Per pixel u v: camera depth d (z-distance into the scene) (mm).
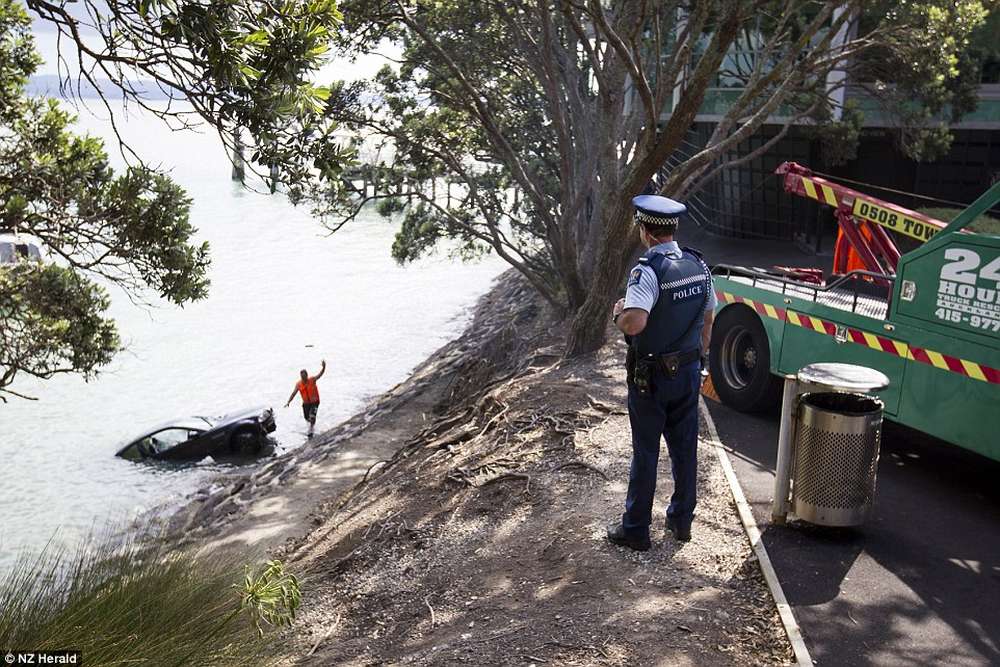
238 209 77062
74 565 4512
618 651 4641
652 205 5348
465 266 47188
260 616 4238
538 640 4852
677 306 5277
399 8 16859
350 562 7203
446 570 6406
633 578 5426
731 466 7352
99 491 16250
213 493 15422
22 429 20656
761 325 8664
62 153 10102
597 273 12539
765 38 21953
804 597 5219
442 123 22219
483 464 8133
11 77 10266
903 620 5004
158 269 9828
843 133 21578
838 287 8531
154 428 18812
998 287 6125
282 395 23609
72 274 11148
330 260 49844
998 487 7113
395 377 25172
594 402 9375
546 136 25234
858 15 17359
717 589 5281
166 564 4766
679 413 5539
